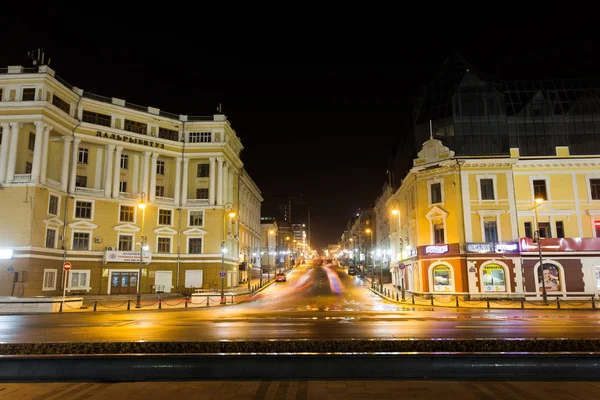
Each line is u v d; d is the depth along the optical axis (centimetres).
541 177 4272
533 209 4212
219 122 5722
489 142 4456
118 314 3038
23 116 4306
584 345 1031
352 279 7975
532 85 4844
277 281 7431
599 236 4147
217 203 5591
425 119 4750
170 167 5722
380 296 4941
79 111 4938
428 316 2594
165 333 1820
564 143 4478
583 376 947
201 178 5741
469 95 4594
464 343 1049
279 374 973
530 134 4506
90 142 5028
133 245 5216
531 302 3756
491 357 966
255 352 1030
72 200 4812
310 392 868
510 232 4116
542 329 1845
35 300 3256
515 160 4178
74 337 1702
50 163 4675
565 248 4038
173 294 5106
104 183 5097
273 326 2081
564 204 4209
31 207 4172
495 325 2017
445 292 4156
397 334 1711
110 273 4981
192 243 5562
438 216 4291
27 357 983
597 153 4444
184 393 872
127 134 5228
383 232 7812
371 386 909
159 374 976
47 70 4456
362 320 2356
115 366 981
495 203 4169
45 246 4353
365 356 976
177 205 5556
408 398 825
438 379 960
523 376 955
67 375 977
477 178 4228
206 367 980
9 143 4300
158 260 5347
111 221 5075
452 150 4447
